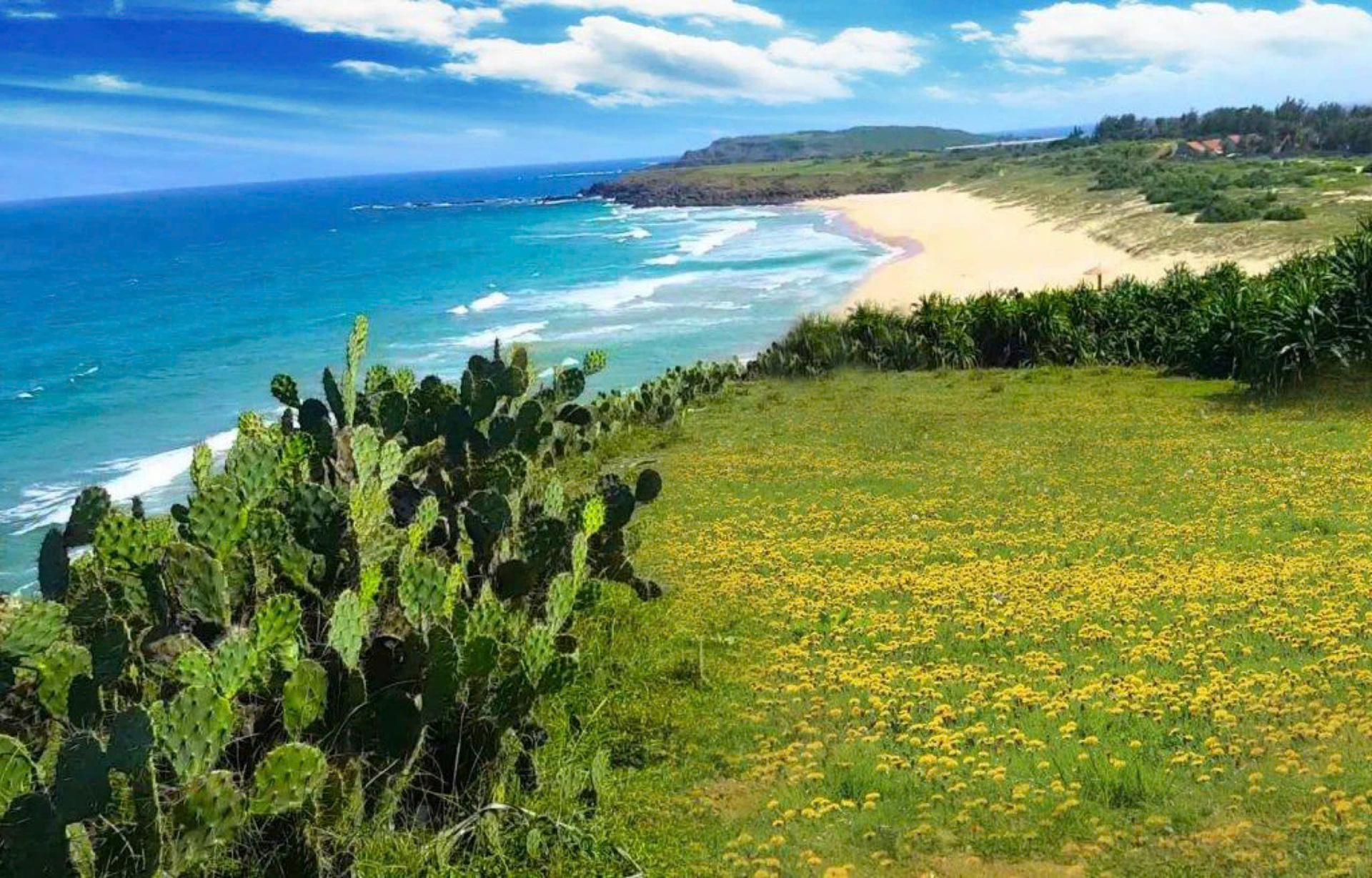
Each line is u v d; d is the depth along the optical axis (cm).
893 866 497
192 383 3509
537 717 649
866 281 5116
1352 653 691
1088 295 2617
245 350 4138
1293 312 1831
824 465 1528
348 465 871
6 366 3900
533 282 6069
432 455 967
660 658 789
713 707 697
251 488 630
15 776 420
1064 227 6512
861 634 821
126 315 5253
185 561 536
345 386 961
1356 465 1272
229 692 488
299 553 616
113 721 422
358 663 539
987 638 791
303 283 6506
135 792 392
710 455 1667
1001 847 505
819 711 678
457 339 4200
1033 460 1470
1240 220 5238
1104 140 16650
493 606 596
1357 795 513
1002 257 5569
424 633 560
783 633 841
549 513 820
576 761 617
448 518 825
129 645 495
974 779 569
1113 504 1191
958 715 654
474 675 544
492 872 511
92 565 617
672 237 8700
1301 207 5462
